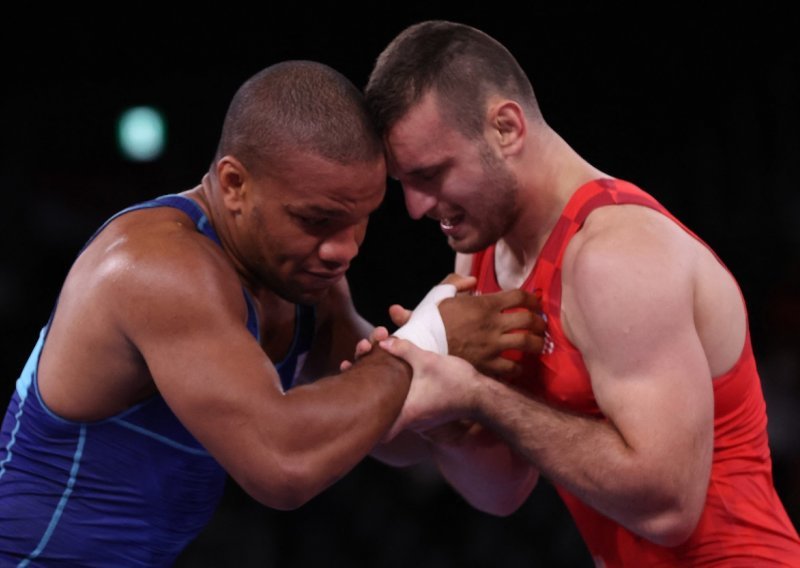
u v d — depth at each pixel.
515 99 7.62
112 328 6.80
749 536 7.56
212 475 7.47
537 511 17.55
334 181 6.88
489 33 19.03
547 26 18.86
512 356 7.92
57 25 20.83
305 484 6.63
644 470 6.89
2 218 21.11
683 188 19.17
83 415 7.04
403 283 19.97
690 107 19.06
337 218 7.04
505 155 7.59
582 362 7.51
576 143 19.20
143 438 7.13
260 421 6.54
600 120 19.11
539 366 7.80
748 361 7.73
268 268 7.27
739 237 18.89
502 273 8.41
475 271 8.78
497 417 7.30
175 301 6.63
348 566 18.06
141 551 7.38
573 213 7.53
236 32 20.48
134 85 21.06
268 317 7.70
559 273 7.51
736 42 18.69
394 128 7.48
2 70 21.08
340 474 6.80
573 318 7.39
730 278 7.67
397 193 20.02
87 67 21.06
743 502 7.58
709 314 7.37
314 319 8.07
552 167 7.78
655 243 7.11
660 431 6.90
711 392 7.11
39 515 7.18
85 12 20.75
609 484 6.99
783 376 17.25
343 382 6.98
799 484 16.14
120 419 7.07
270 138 6.89
